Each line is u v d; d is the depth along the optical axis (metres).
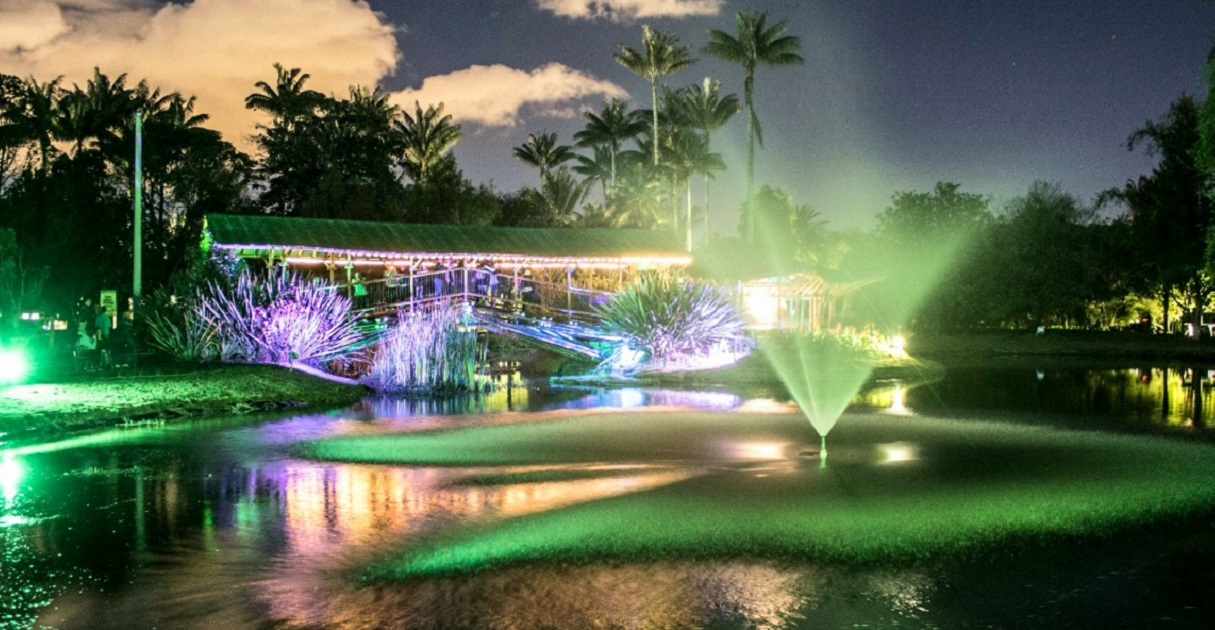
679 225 78.00
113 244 50.25
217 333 26.22
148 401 20.14
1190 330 51.12
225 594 7.81
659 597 7.71
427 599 7.68
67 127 57.91
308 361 26.83
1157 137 49.81
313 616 7.28
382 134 68.75
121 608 7.47
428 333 26.97
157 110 65.75
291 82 67.38
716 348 31.20
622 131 76.94
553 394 25.67
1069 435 16.88
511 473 13.12
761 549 9.04
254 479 12.80
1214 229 25.47
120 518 10.46
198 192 62.91
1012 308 51.16
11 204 44.97
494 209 61.38
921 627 7.05
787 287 44.94
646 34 70.25
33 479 12.88
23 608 7.49
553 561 8.69
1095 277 53.06
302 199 64.88
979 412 20.78
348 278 35.44
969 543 9.24
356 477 12.90
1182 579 8.14
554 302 38.75
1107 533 9.65
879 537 9.46
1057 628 7.03
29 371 24.12
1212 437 16.53
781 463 13.80
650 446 15.66
